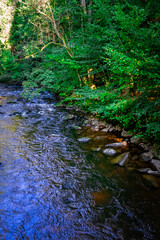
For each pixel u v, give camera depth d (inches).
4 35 864.9
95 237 87.6
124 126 217.9
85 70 285.1
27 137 209.6
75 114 309.4
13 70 821.9
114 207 106.1
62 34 379.2
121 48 156.1
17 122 264.2
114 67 137.7
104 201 111.0
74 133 223.0
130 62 120.7
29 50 324.2
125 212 102.2
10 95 490.9
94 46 221.9
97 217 99.3
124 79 171.8
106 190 120.8
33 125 252.5
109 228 92.4
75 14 348.5
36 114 310.5
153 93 143.9
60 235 88.9
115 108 167.5
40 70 362.9
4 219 97.9
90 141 197.6
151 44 129.0
